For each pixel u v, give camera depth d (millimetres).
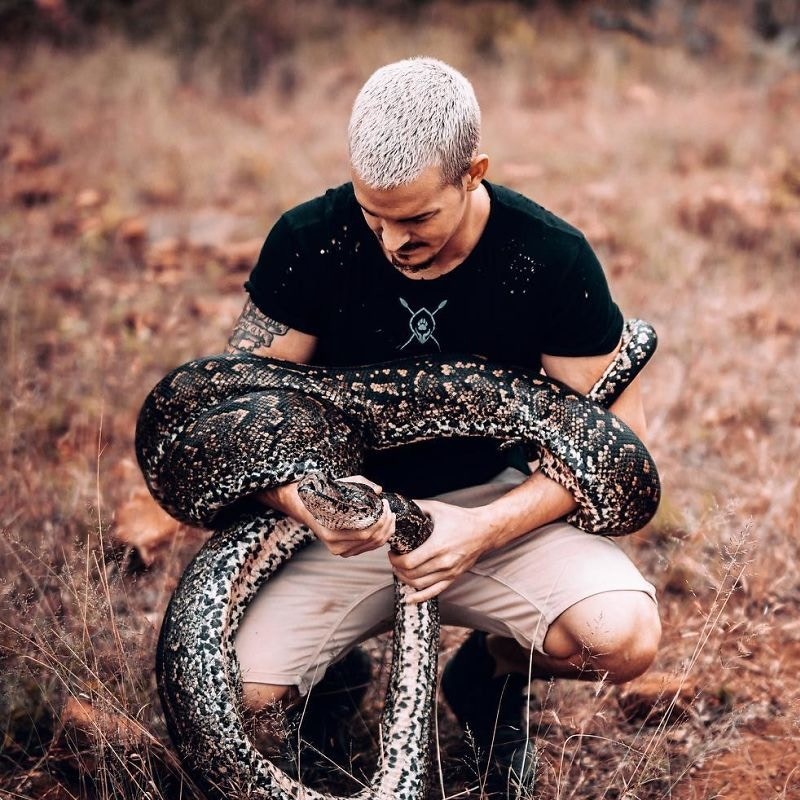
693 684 4242
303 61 14094
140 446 3916
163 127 11414
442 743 4074
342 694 4078
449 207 3250
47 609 4379
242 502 3701
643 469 3684
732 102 13250
